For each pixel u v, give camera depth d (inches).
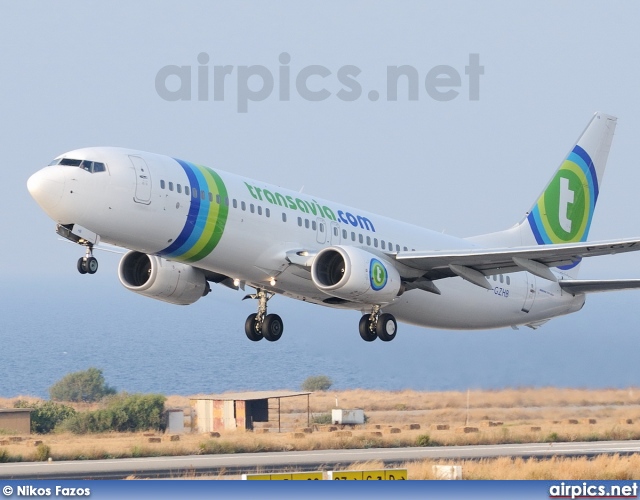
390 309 5585.6
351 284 4840.1
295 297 5339.6
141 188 4532.5
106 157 4532.5
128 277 5310.0
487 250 5157.5
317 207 5187.0
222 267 4926.2
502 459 4749.0
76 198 4439.0
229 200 4790.8
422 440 6427.2
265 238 4911.4
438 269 5354.3
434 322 5851.4
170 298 5275.6
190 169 4753.9
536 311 6279.5
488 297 5944.9
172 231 4643.2
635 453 5275.6
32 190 4446.4
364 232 5349.4
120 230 4552.2
